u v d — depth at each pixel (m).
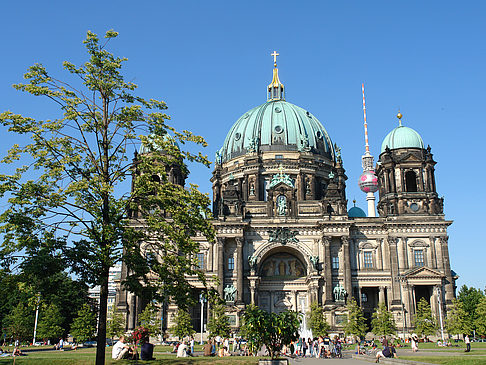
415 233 116.50
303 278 121.75
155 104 48.81
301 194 132.50
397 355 61.00
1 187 40.97
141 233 44.56
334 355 71.69
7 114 42.81
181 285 45.12
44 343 117.81
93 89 46.25
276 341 42.84
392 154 123.38
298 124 143.00
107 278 41.03
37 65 45.78
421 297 118.38
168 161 47.53
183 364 45.31
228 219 116.56
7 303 111.50
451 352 67.56
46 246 40.16
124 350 46.88
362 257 117.12
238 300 111.06
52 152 43.94
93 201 43.38
